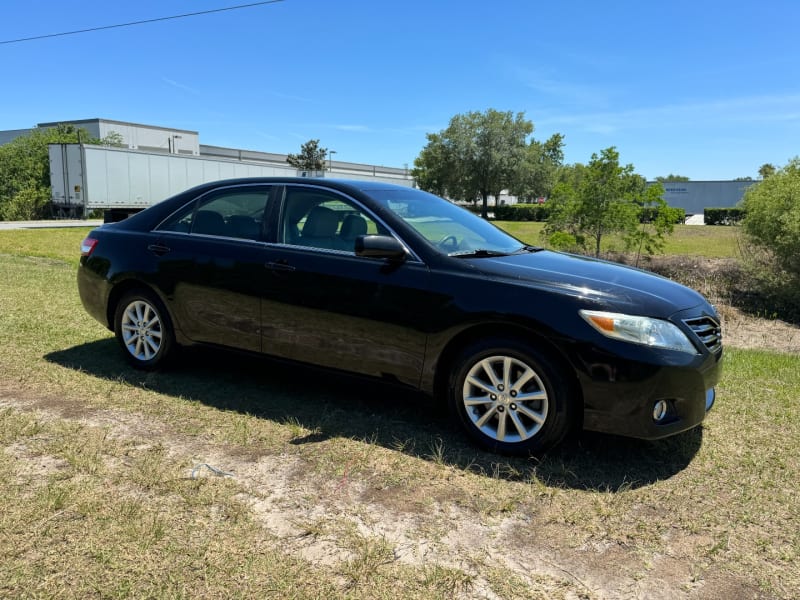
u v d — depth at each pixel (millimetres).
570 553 2512
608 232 14156
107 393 4227
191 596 2148
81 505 2707
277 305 4012
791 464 3393
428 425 3820
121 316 4809
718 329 3576
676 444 3639
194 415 3869
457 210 4668
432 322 3486
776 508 2908
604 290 3285
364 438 3586
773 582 2352
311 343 3918
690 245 20219
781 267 10672
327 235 3982
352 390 4445
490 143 60750
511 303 3293
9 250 14227
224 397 4227
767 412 4230
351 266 3789
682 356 3156
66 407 3938
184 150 61969
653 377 3078
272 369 4906
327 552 2449
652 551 2541
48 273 9836
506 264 3588
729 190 53750
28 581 2188
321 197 4109
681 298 3465
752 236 11219
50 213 32312
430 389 3574
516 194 63406
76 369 4750
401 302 3582
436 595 2211
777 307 10258
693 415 3250
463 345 3539
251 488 2939
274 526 2619
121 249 4770
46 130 41625
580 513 2820
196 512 2701
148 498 2801
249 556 2395
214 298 4289
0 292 7852
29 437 3428
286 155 82062
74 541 2441
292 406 4086
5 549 2369
